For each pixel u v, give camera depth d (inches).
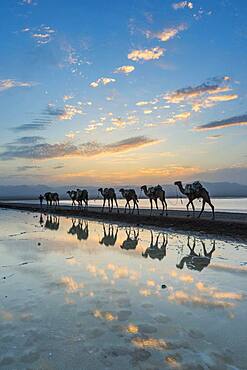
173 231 778.2
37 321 231.9
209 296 286.0
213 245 569.6
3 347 194.7
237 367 170.7
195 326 223.0
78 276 354.3
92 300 275.3
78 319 235.3
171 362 176.9
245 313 245.8
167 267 399.9
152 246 568.4
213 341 200.8
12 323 229.0
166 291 300.8
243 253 488.4
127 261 436.1
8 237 687.1
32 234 746.8
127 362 177.3
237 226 696.4
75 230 840.3
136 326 223.1
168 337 206.8
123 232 790.5
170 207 1839.3
